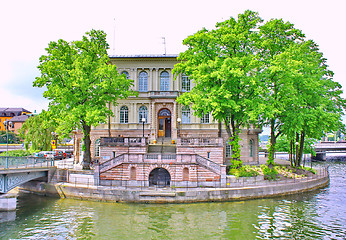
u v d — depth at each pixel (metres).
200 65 28.45
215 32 31.19
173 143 37.38
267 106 28.19
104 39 33.22
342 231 19.69
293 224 20.88
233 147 31.23
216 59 28.39
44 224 20.88
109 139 32.47
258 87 28.28
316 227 20.36
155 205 25.17
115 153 32.09
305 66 31.61
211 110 29.80
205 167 28.00
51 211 23.73
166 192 26.08
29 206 25.22
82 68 29.80
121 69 40.03
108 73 29.66
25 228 20.17
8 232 19.47
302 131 35.19
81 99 29.83
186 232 19.42
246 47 31.05
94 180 28.36
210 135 39.00
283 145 51.31
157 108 39.84
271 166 33.22
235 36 28.92
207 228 20.06
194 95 28.98
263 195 27.59
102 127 39.00
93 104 30.48
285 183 29.72
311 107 33.56
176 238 18.55
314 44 38.53
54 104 30.56
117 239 18.38
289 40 34.12
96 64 30.88
